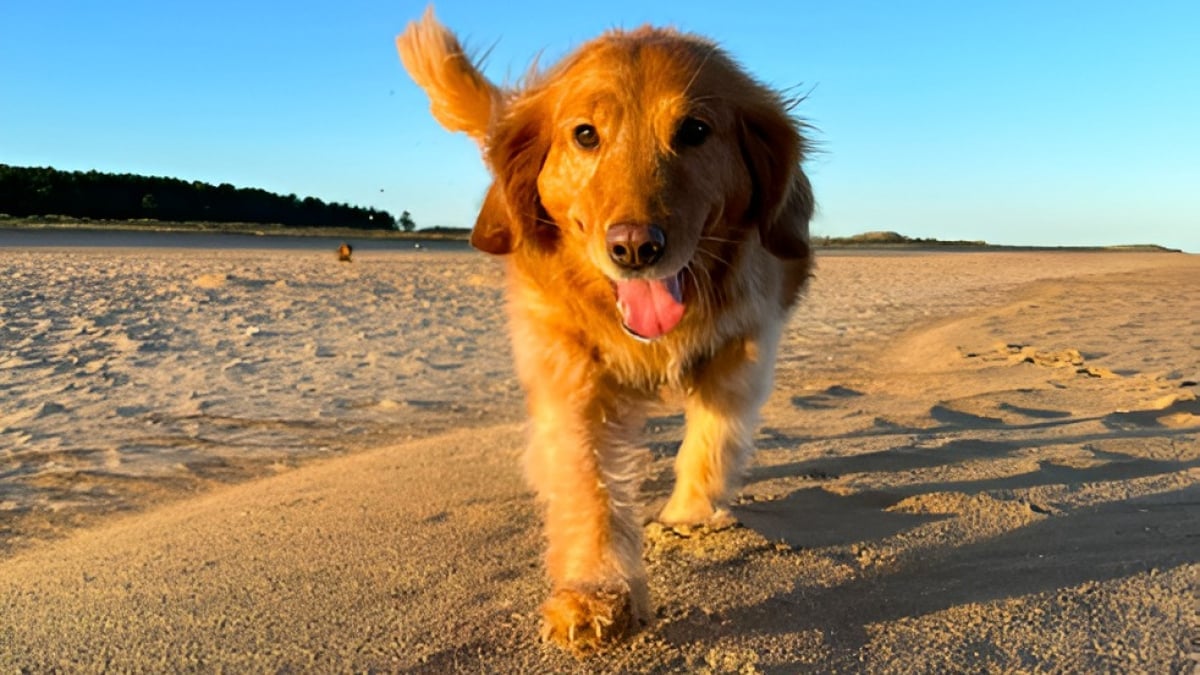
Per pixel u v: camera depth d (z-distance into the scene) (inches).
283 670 21.9
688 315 28.8
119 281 133.6
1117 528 29.2
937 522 30.3
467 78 36.4
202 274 149.9
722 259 29.1
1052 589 24.5
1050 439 43.0
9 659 23.3
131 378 67.0
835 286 171.5
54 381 65.5
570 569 24.3
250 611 25.3
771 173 29.8
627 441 29.1
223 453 48.8
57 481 43.8
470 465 40.9
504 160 29.6
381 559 28.9
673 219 25.5
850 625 22.9
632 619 22.9
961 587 24.9
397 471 40.4
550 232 29.5
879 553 27.4
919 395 58.4
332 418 56.9
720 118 27.8
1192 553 26.7
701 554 27.5
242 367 72.6
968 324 100.3
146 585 27.8
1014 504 31.6
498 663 21.8
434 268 188.7
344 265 193.3
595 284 28.3
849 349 86.4
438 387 66.9
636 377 29.6
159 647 23.5
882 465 38.7
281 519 33.7
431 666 21.8
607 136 26.7
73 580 28.9
